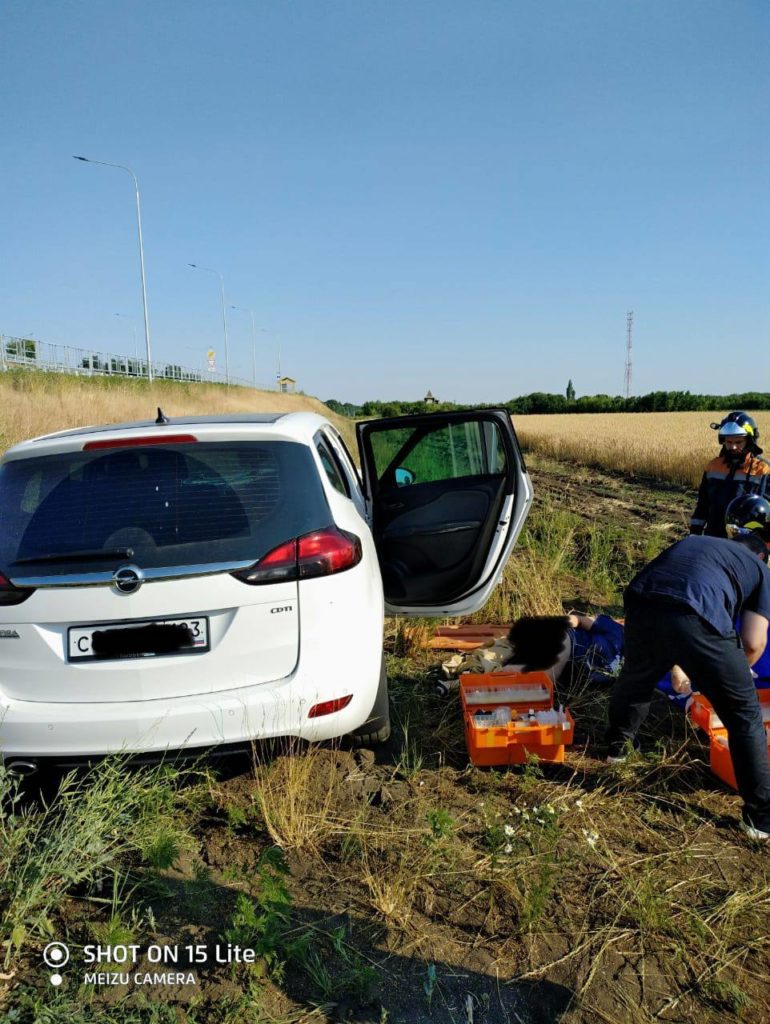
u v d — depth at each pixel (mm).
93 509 2973
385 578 4680
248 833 3092
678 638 3066
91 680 2883
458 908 2670
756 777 3031
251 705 2898
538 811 3035
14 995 2227
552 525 9680
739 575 3188
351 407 106562
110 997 2266
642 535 10281
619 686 3518
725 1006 2268
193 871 2842
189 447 3082
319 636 3008
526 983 2350
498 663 4422
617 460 23359
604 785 3451
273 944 2383
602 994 2301
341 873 2846
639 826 3158
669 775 3529
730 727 3086
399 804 3270
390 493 5234
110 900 2623
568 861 2873
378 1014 2230
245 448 3121
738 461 5109
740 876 2844
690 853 2955
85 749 2877
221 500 3014
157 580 2855
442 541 4684
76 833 2752
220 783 3438
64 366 38406
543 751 3531
